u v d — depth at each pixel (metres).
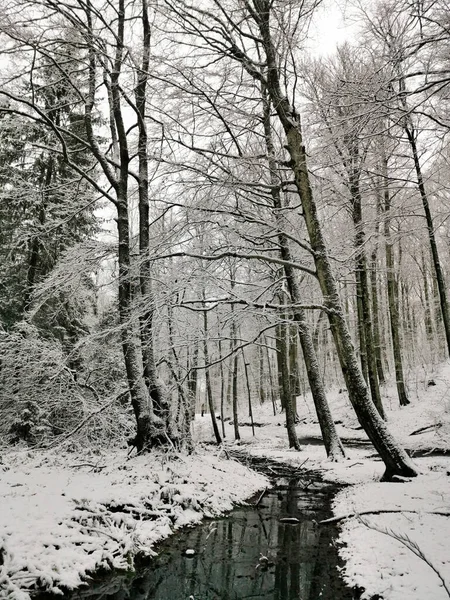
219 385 38.47
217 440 16.38
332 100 7.76
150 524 6.23
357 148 10.85
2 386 11.85
